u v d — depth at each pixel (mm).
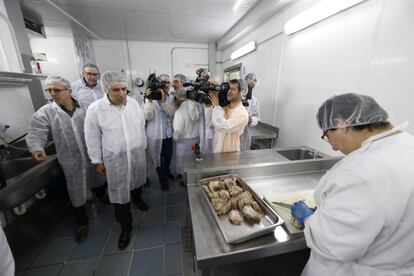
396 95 1104
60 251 1461
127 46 4078
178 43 4285
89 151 1333
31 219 1541
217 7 2447
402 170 490
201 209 937
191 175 1172
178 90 1870
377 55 1193
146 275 1276
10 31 1723
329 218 546
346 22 1393
